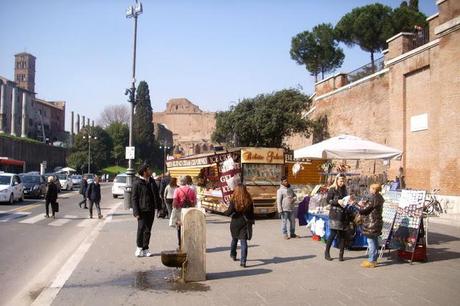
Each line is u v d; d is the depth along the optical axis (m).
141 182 10.77
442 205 20.16
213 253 11.16
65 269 9.31
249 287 7.91
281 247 11.98
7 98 88.50
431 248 11.84
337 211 10.16
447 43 20.58
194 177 22.58
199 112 137.38
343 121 33.81
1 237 14.01
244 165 18.83
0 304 7.35
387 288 7.84
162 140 116.75
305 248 11.83
